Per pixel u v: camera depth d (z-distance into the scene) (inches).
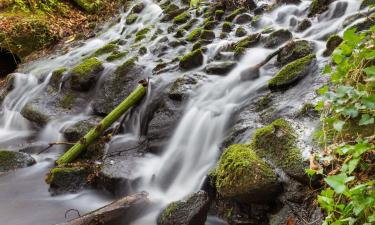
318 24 169.3
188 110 149.9
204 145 137.6
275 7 206.1
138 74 185.5
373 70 81.2
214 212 110.7
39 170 161.6
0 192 146.3
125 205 114.0
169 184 133.1
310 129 105.1
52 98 203.5
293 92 128.8
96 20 312.8
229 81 153.9
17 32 277.9
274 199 98.4
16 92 227.0
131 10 294.8
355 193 71.0
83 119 182.7
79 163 152.4
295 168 95.9
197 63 174.4
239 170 99.1
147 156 148.9
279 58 150.9
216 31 207.9
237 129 127.5
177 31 224.8
